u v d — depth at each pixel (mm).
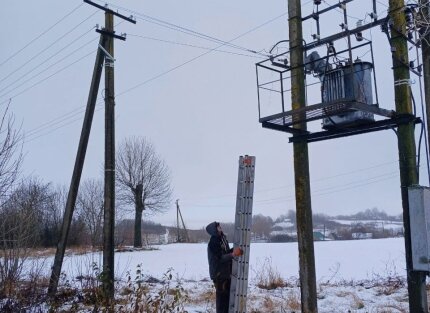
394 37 7012
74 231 27188
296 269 19250
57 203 33375
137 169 42594
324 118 7668
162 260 25703
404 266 18812
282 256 25469
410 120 6859
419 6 7254
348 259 22203
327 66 7605
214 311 9586
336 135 7785
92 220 24812
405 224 6836
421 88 7484
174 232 59000
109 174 11797
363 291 11828
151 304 8773
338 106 6801
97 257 14883
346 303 10258
